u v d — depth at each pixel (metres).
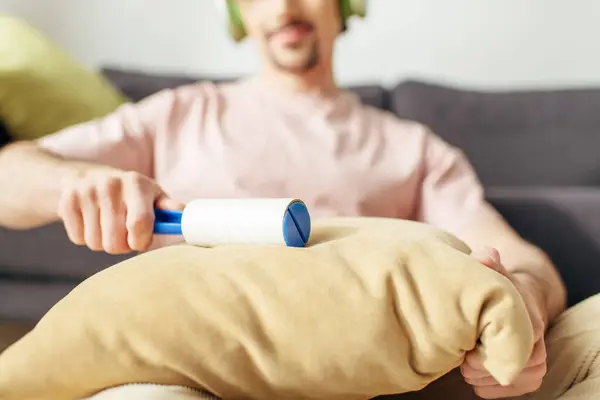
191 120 0.87
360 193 0.85
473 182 0.94
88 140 0.81
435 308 0.36
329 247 0.40
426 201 0.91
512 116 1.48
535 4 1.82
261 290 0.37
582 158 1.42
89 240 0.50
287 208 0.42
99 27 1.86
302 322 0.36
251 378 0.37
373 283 0.37
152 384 0.37
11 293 1.02
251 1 0.91
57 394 0.38
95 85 1.27
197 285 0.38
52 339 0.37
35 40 1.19
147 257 0.42
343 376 0.36
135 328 0.36
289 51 0.90
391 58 1.86
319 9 0.90
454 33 1.84
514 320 0.34
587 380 0.49
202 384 0.37
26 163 0.68
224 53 1.86
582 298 1.03
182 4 1.85
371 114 0.98
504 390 0.43
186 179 0.82
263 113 0.89
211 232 0.44
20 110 1.06
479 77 1.85
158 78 1.53
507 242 0.74
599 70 1.83
